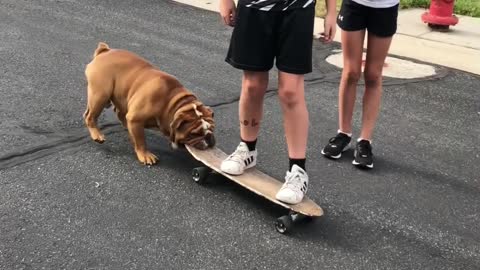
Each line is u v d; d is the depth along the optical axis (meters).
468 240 3.36
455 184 4.01
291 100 3.18
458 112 5.41
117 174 3.80
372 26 3.85
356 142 4.52
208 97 5.27
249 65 3.21
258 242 3.19
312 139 4.55
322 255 3.12
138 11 8.45
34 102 4.90
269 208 3.52
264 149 4.31
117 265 2.92
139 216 3.36
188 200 3.56
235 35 3.22
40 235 3.12
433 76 6.36
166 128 3.80
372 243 3.26
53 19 7.61
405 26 8.09
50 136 4.27
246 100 3.40
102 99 3.98
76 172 3.79
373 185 3.91
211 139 3.77
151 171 3.87
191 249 3.09
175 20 8.13
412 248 3.25
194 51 6.75
